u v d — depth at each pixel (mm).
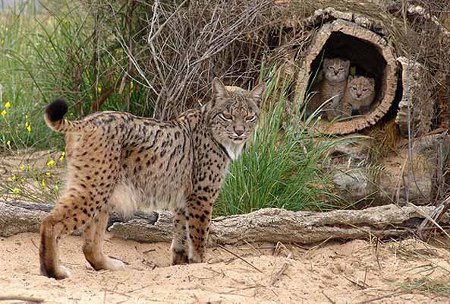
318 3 14062
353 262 10516
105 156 9266
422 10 14055
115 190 9562
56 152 14867
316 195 12359
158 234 11078
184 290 8961
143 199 9875
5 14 18875
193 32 13461
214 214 11906
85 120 9281
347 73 15234
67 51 15016
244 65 14055
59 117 8930
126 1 14586
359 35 13523
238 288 9250
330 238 11188
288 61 13469
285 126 12758
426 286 9539
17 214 10656
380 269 10273
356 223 11234
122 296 8633
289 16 13898
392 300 9195
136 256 10844
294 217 11148
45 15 18859
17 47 17391
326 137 13359
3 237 10672
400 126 13383
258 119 11141
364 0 14359
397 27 13852
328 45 15344
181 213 10562
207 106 10562
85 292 8719
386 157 13430
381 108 13547
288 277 9664
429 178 12828
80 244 10859
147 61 14242
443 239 11602
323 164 12750
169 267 9820
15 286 8703
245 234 11078
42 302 8219
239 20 13289
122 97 14750
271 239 11164
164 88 13281
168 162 9922
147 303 8406
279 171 12016
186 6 14203
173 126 10094
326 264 10305
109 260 10102
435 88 13711
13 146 15305
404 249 10875
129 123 9539
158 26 13547
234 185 11898
